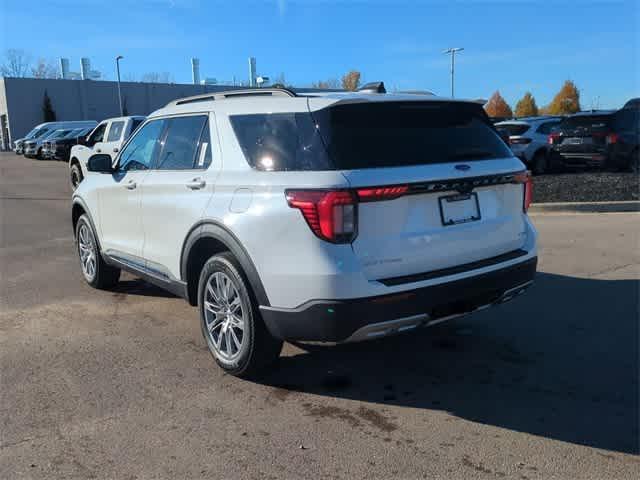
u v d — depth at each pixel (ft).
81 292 21.34
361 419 12.09
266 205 12.16
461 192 12.52
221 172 13.73
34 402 12.87
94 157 18.08
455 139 13.20
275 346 13.34
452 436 11.37
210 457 10.75
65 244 30.17
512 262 13.52
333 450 10.93
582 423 11.76
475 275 12.62
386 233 11.64
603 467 10.30
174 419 12.14
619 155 46.52
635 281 20.99
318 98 12.64
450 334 16.61
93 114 187.52
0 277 23.49
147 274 17.20
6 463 10.59
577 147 47.39
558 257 24.48
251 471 10.30
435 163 12.31
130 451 10.96
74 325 17.79
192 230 14.33
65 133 101.50
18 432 11.64
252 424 11.93
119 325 17.79
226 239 13.09
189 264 15.01
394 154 12.03
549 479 9.98
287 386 13.65
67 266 25.35
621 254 24.71
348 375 14.19
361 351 15.58
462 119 13.71
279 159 12.42
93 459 10.71
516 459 10.57
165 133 16.58
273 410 12.51
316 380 13.94
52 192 54.70
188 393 13.30
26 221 37.68
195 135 15.19
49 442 11.28
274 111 12.98
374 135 12.16
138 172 17.35
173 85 205.26
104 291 21.45
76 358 15.28
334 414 12.32
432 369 14.42
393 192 11.50
